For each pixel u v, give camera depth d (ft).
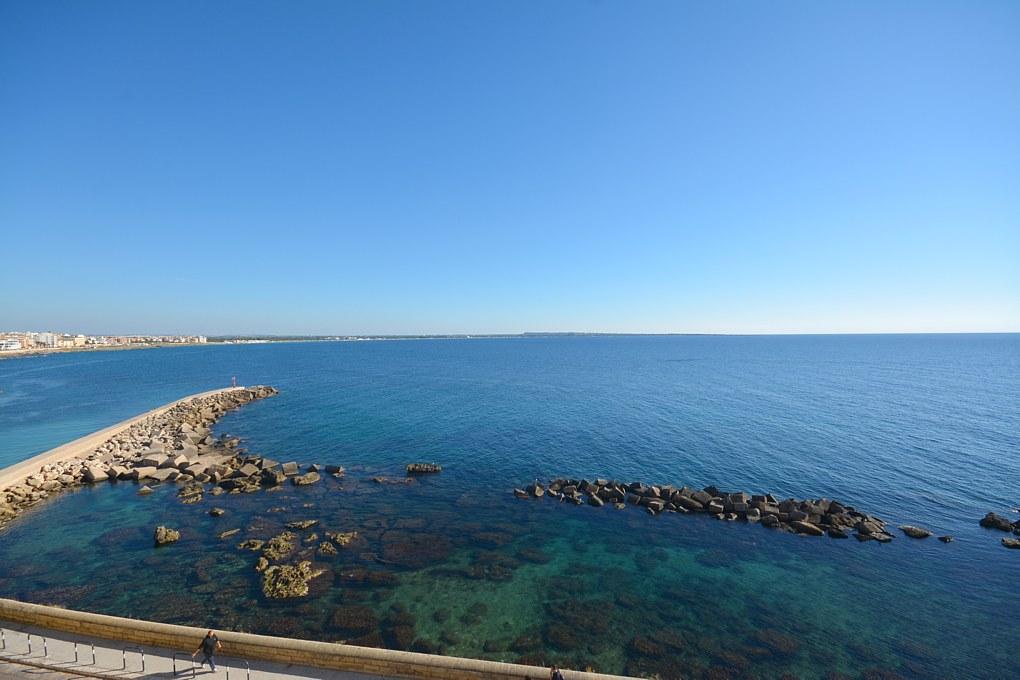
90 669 50.98
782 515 111.24
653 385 333.83
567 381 361.10
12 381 381.19
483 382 357.00
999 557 95.35
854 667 64.49
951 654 67.46
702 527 108.37
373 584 81.25
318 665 53.06
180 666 52.21
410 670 51.96
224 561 87.10
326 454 160.86
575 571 88.28
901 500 123.95
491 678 51.13
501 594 79.82
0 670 50.08
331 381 370.32
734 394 288.30
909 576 88.17
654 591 82.17
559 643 67.87
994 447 169.48
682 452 163.43
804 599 80.59
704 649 67.51
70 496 119.44
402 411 236.02
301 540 96.68
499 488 130.62
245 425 207.21
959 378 383.24
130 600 74.33
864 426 200.64
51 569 83.76
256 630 67.51
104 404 269.85
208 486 128.77
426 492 126.62
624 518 112.68
